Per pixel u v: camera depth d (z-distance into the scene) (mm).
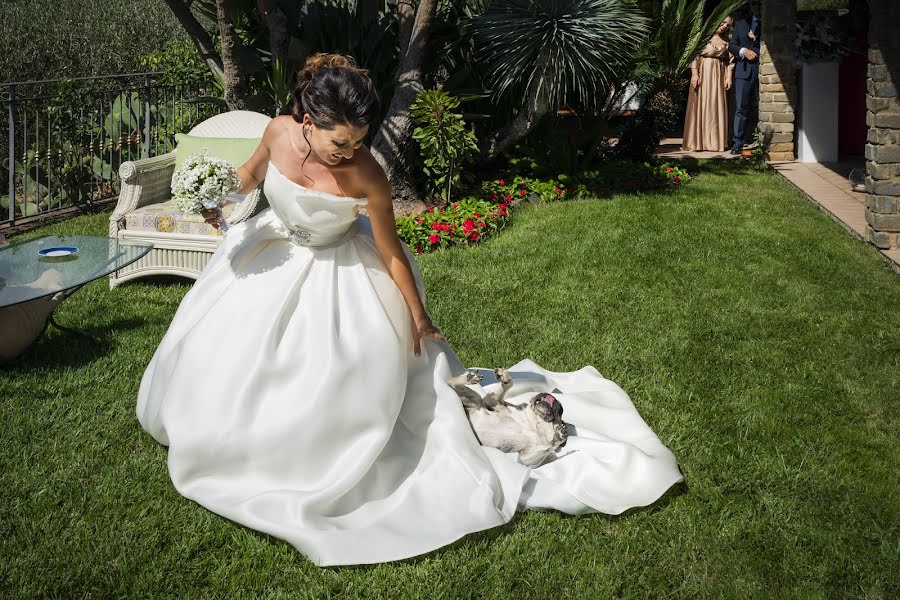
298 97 3143
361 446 3195
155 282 6172
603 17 8570
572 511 3197
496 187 8766
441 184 8242
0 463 3445
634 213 8195
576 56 8484
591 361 4746
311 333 3230
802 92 11664
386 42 8586
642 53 9656
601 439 3625
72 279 4219
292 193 3129
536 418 3525
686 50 10031
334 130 2867
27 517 3094
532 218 8062
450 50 9086
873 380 4520
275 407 3146
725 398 4281
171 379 3279
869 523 3197
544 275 6277
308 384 3154
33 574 2781
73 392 4125
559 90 8586
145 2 14086
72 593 2709
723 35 12617
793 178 10398
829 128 11625
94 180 9148
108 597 2707
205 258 5863
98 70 12008
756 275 6359
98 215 8359
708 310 5594
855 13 11672
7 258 4555
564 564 2922
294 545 2939
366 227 3596
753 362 4750
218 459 3164
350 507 3143
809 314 5547
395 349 3287
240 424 3135
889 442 3861
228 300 3311
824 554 3002
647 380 4496
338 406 3150
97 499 3215
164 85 9883
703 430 3930
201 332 3266
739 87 12148
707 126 12875
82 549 2928
